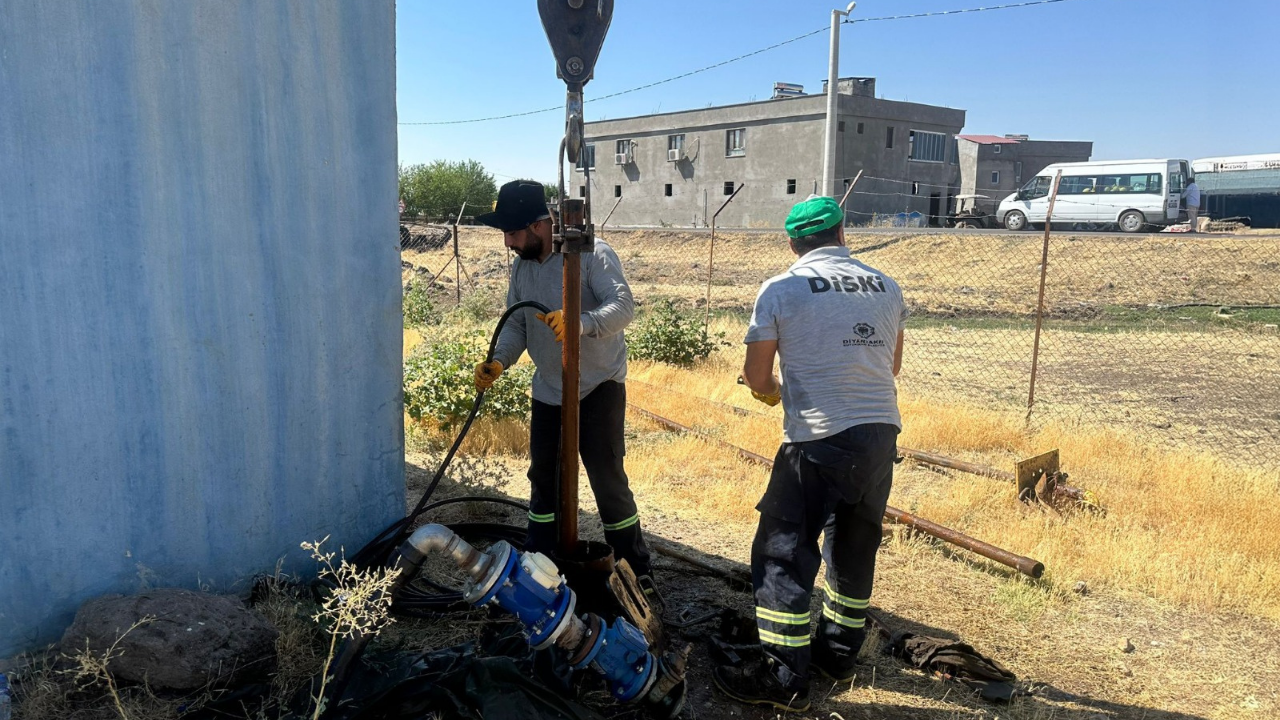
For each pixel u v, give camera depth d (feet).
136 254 10.00
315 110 11.53
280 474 11.80
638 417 25.09
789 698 9.89
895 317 10.24
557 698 8.67
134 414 10.23
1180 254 71.92
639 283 81.05
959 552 15.35
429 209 218.59
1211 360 41.34
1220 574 14.16
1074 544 15.64
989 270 74.95
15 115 8.96
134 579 10.45
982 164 184.24
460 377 21.67
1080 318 55.93
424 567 12.87
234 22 10.53
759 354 10.02
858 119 151.02
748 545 15.52
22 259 9.18
